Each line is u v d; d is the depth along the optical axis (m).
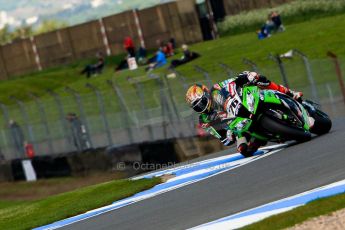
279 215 28.66
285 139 43.62
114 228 34.62
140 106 84.56
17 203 84.69
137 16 162.88
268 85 43.47
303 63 74.19
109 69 150.88
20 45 174.75
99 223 37.25
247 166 41.78
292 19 142.25
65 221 41.47
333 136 43.28
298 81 74.31
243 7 150.00
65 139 92.81
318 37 113.06
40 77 159.75
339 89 75.00
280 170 37.56
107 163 80.56
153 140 80.38
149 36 162.12
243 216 30.27
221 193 36.09
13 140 101.94
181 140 70.75
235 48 124.81
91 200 46.47
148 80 97.12
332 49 105.00
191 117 73.12
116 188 48.94
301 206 29.20
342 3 136.25
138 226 33.53
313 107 45.25
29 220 46.06
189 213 33.47
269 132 43.16
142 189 45.34
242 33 149.12
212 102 43.41
